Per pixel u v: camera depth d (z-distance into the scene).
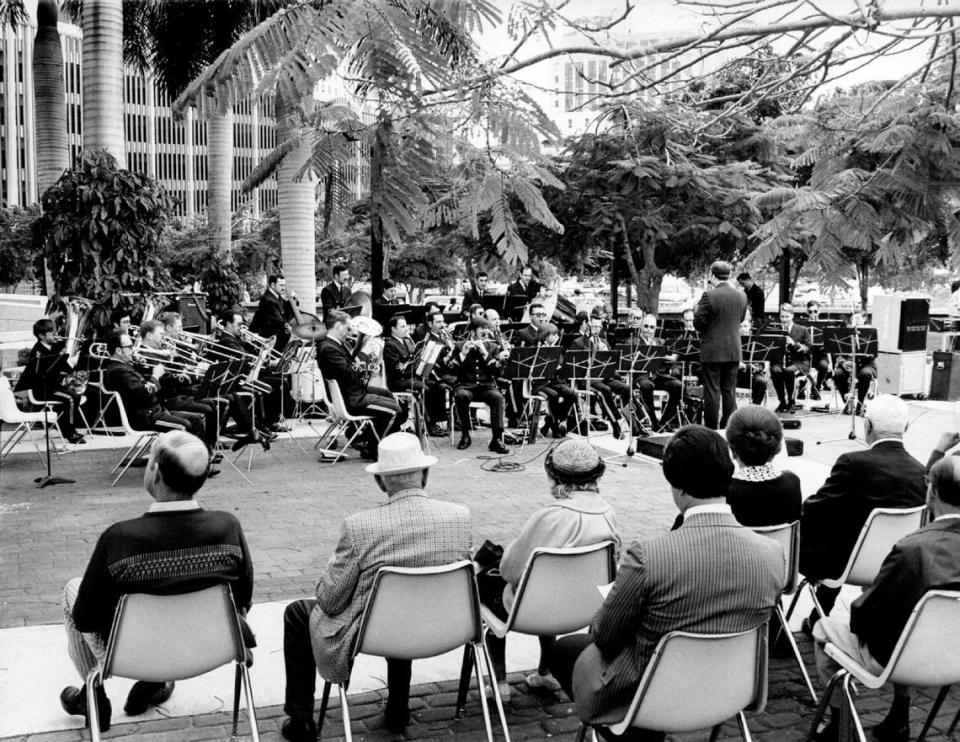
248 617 5.78
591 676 3.29
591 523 4.17
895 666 3.47
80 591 3.59
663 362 12.96
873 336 13.80
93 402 10.07
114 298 12.45
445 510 3.89
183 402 10.60
